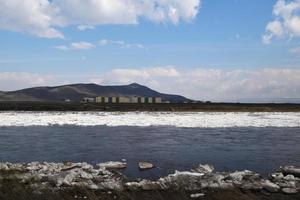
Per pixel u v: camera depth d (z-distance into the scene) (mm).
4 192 8938
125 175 15164
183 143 26906
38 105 71812
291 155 21172
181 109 72000
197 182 12234
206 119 51312
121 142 27406
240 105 80438
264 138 30312
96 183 12602
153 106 76375
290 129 38812
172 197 10578
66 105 73562
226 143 26969
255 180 13109
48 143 26797
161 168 17047
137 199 10336
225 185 11859
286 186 12195
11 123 43875
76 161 19406
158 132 35000
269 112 69375
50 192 9453
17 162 19109
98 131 35781
